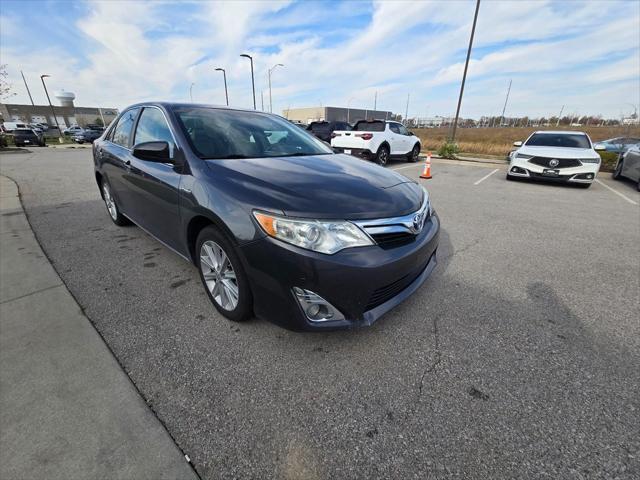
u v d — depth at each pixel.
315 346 2.12
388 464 1.42
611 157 11.90
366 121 11.64
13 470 1.35
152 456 1.43
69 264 3.23
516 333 2.29
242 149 2.71
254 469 1.39
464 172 10.70
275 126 3.35
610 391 1.81
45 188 7.00
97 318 2.38
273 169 2.34
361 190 2.16
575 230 4.61
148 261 3.31
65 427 1.54
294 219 1.81
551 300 2.72
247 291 2.08
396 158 14.11
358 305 1.89
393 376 1.90
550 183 8.65
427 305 2.62
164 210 2.69
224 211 2.01
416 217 2.19
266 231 1.84
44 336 2.18
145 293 2.72
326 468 1.40
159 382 1.83
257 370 1.92
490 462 1.44
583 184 8.20
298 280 1.81
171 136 2.66
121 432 1.53
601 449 1.49
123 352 2.05
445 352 2.10
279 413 1.65
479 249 3.85
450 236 4.31
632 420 1.63
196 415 1.63
